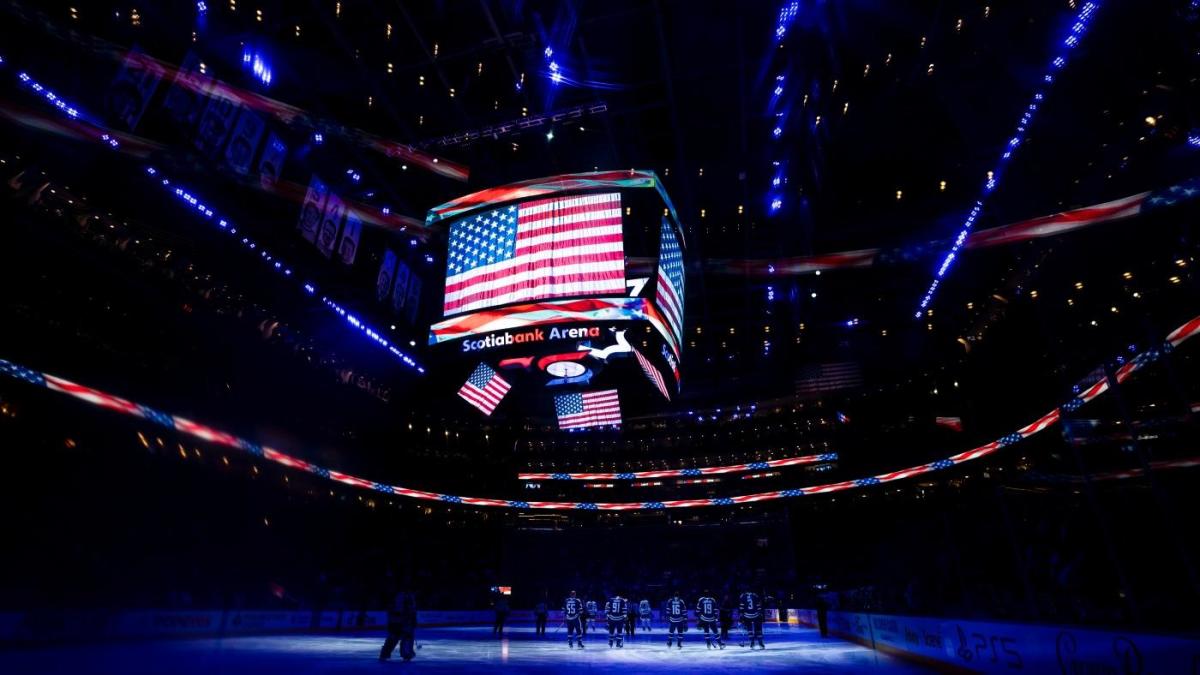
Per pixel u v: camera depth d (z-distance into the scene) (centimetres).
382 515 4753
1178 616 753
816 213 3625
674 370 1831
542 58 2641
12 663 1208
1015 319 3697
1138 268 2409
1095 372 1445
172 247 2839
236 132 2639
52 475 2458
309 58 2609
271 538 3569
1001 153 2898
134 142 2350
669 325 1786
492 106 2906
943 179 3288
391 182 3328
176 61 2355
